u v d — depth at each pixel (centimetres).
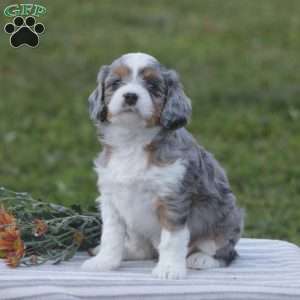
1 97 1930
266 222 1188
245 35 2511
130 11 2709
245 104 1870
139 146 718
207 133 1678
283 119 1767
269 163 1496
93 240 796
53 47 2297
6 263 748
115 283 667
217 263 757
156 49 2300
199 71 2125
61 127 1744
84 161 1545
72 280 668
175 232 712
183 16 2714
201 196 734
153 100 719
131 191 717
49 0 2733
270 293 659
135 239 762
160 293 654
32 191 1377
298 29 2595
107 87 738
